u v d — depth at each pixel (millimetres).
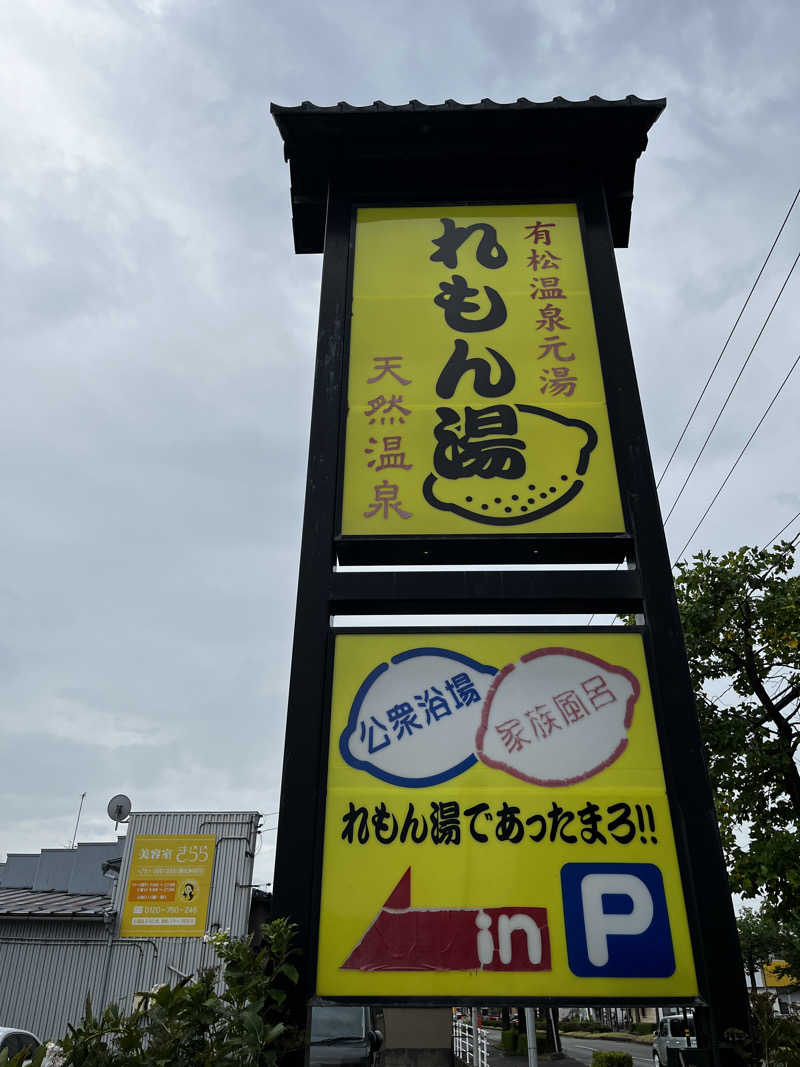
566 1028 46688
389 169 7578
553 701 5301
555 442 6227
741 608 12805
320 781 5051
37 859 27109
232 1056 3932
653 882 4773
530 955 4598
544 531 5848
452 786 5051
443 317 6820
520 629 5539
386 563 6066
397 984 4516
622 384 6422
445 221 7371
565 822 4938
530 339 6699
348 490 6047
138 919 18297
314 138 7445
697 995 4484
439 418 6348
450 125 7344
